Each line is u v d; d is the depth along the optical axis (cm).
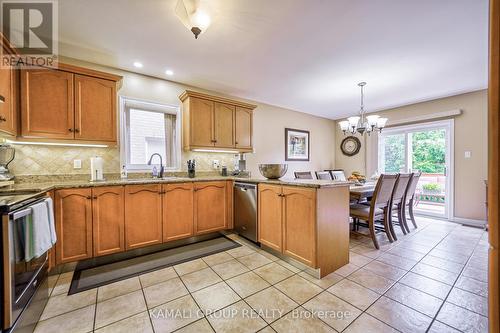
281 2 172
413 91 370
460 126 382
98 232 216
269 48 238
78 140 229
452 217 392
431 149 425
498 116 40
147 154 304
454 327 137
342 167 565
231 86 347
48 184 207
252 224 272
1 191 164
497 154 40
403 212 323
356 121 333
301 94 387
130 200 233
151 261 231
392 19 192
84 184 209
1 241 108
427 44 230
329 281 190
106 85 246
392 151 481
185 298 166
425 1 170
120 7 174
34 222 132
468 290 176
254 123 426
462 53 248
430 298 166
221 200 302
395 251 257
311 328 136
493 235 40
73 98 227
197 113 314
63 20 189
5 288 108
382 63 271
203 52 245
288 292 174
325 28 204
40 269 149
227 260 233
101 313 150
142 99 300
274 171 253
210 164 361
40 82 212
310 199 195
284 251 222
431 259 234
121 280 193
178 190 265
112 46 231
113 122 249
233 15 185
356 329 135
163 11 179
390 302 161
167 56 253
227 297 168
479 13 183
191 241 288
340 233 215
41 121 211
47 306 157
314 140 534
